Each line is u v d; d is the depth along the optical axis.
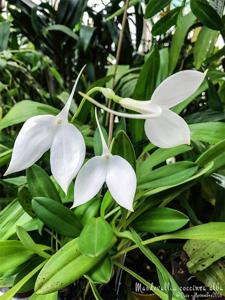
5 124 0.25
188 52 0.32
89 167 0.14
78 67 0.37
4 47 0.36
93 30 0.34
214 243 0.19
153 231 0.18
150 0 0.22
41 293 0.15
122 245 0.19
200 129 0.21
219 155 0.18
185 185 0.19
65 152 0.14
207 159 0.19
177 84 0.13
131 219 0.19
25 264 0.18
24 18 0.36
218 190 0.23
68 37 0.35
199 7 0.22
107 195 0.19
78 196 0.14
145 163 0.21
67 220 0.18
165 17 0.23
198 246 0.19
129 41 0.35
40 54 0.35
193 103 0.30
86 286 0.20
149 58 0.22
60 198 0.19
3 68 0.33
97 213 0.19
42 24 0.36
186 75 0.13
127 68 0.32
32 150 0.13
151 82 0.23
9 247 0.18
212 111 0.25
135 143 0.23
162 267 0.16
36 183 0.19
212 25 0.23
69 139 0.14
